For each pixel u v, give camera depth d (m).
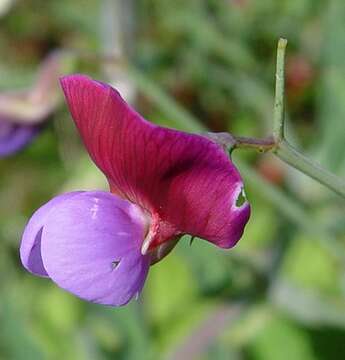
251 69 0.35
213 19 0.35
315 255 0.29
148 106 0.33
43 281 0.33
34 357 0.27
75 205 0.17
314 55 0.35
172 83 0.35
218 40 0.35
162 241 0.17
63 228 0.16
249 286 0.28
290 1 0.35
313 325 0.28
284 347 0.28
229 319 0.28
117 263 0.17
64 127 0.38
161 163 0.16
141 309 0.28
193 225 0.17
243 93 0.35
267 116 0.34
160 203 0.17
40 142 0.38
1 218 0.38
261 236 0.31
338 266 0.29
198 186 0.16
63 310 0.32
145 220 0.17
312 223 0.24
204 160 0.16
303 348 0.28
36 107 0.27
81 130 0.17
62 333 0.30
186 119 0.26
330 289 0.29
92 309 0.28
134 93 0.30
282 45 0.17
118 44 0.31
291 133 0.32
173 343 0.28
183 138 0.16
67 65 0.27
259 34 0.35
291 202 0.24
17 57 0.41
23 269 0.34
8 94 0.27
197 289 0.29
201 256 0.28
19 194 0.39
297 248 0.29
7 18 0.40
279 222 0.28
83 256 0.16
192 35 0.35
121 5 0.31
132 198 0.17
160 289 0.30
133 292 0.17
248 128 0.36
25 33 0.40
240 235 0.17
